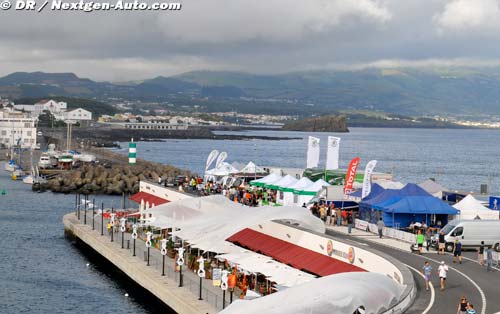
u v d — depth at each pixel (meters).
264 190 108.25
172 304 60.12
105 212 109.56
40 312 65.94
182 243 76.25
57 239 105.81
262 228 72.19
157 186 112.19
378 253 54.12
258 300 41.19
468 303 45.41
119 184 180.38
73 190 179.88
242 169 131.25
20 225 119.94
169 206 82.25
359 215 88.19
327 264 58.31
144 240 89.62
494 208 95.00
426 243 72.19
